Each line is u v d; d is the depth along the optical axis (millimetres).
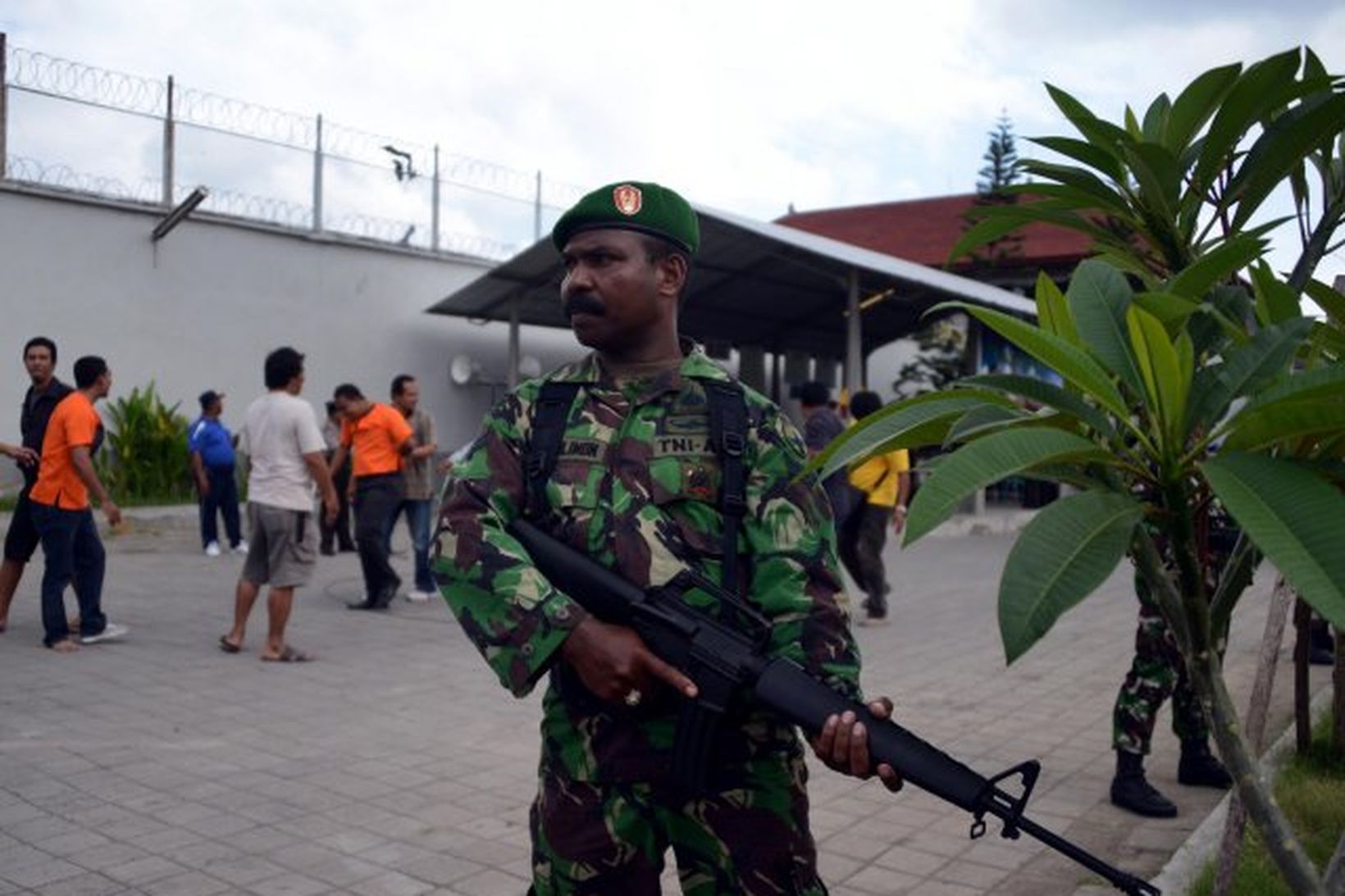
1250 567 1930
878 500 8922
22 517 7648
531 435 2203
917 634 8633
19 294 15000
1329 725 5633
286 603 7168
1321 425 1527
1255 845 4062
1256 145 2369
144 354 16172
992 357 18078
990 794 1874
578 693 2131
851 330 16750
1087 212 2719
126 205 15867
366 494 9125
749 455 2150
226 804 4582
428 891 3814
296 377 7172
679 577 2061
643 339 2203
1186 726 4945
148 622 8320
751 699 2035
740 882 2086
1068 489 2143
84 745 5305
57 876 3854
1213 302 2215
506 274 17547
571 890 2127
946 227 30516
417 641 7910
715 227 15352
